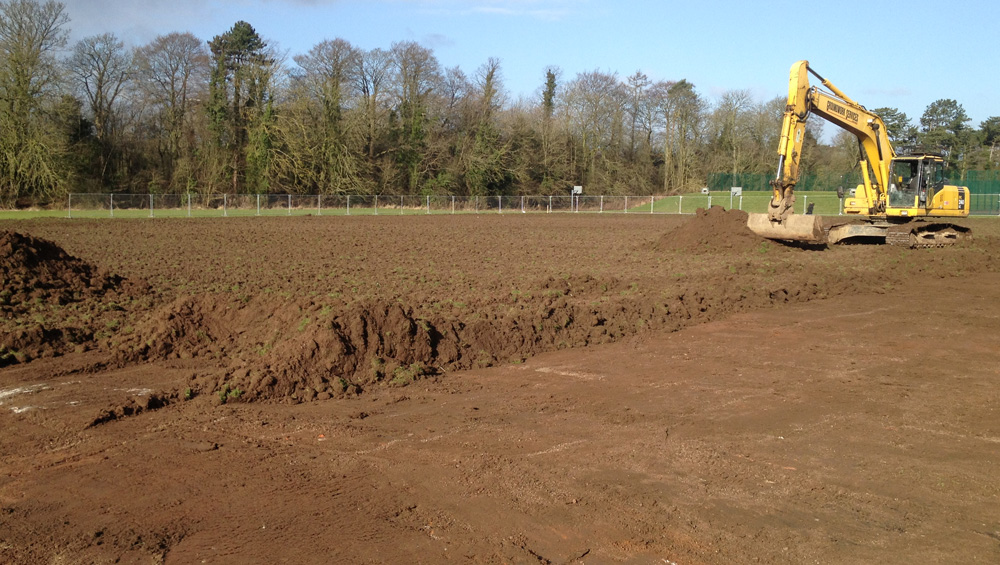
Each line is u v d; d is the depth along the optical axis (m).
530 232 37.84
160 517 5.89
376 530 5.66
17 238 15.12
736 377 10.11
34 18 54.59
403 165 71.94
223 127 64.69
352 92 71.75
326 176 67.06
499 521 5.82
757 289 16.47
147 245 28.16
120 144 64.62
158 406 8.87
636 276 19.48
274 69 64.81
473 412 8.62
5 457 7.21
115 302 14.82
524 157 75.00
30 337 11.27
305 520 5.83
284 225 41.34
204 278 18.92
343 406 8.89
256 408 8.82
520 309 14.20
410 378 9.91
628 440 7.65
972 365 10.71
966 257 23.06
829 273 19.20
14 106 53.66
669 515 5.91
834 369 10.52
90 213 50.09
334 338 9.95
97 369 10.45
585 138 80.25
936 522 5.79
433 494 6.33
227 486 6.49
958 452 7.31
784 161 24.70
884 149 26.80
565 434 7.84
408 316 10.91
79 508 6.05
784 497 6.26
